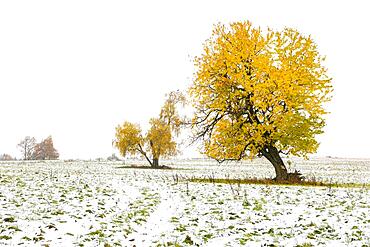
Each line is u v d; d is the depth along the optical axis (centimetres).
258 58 2655
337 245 1048
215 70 2792
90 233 1109
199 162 8581
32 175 2803
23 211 1337
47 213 1342
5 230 1057
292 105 2572
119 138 6228
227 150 2716
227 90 2756
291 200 1838
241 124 2734
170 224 1320
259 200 1841
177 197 1941
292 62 2695
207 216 1470
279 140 2689
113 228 1209
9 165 5031
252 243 1087
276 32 2755
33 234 1047
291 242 1092
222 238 1145
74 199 1686
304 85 2639
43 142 11756
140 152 6191
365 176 4053
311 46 2686
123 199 1808
